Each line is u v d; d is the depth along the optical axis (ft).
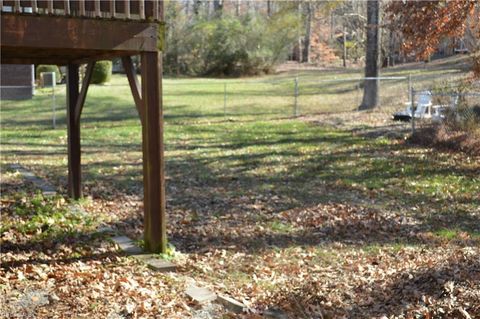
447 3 43.19
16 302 17.11
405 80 82.94
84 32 20.84
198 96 87.97
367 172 41.91
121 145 56.03
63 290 18.08
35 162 46.47
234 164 46.14
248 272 21.91
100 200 33.53
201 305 17.62
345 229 28.22
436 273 18.24
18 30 19.81
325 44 138.82
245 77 117.60
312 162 46.06
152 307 16.97
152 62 22.47
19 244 23.95
